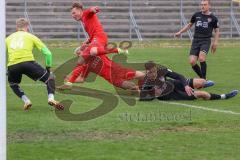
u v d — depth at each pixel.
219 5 95.38
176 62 58.47
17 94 30.36
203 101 33.78
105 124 26.81
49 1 89.56
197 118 28.38
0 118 16.30
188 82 34.31
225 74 49.25
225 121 27.75
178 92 33.91
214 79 45.66
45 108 31.06
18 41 29.84
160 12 92.81
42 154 21.41
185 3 93.94
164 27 90.19
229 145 22.97
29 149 22.09
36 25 86.88
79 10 36.88
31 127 26.05
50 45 78.31
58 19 87.62
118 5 92.31
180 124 26.97
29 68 29.50
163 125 26.73
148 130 25.67
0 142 16.30
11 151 21.73
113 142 23.33
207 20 42.16
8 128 25.78
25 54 29.67
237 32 92.38
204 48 42.12
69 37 86.12
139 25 90.69
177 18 92.56
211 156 21.30
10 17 87.12
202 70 42.34
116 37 87.69
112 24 89.81
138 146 22.70
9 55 29.94
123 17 90.81
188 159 20.86
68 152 21.70
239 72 50.84
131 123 27.11
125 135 24.66
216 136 24.53
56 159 20.73
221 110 30.73
